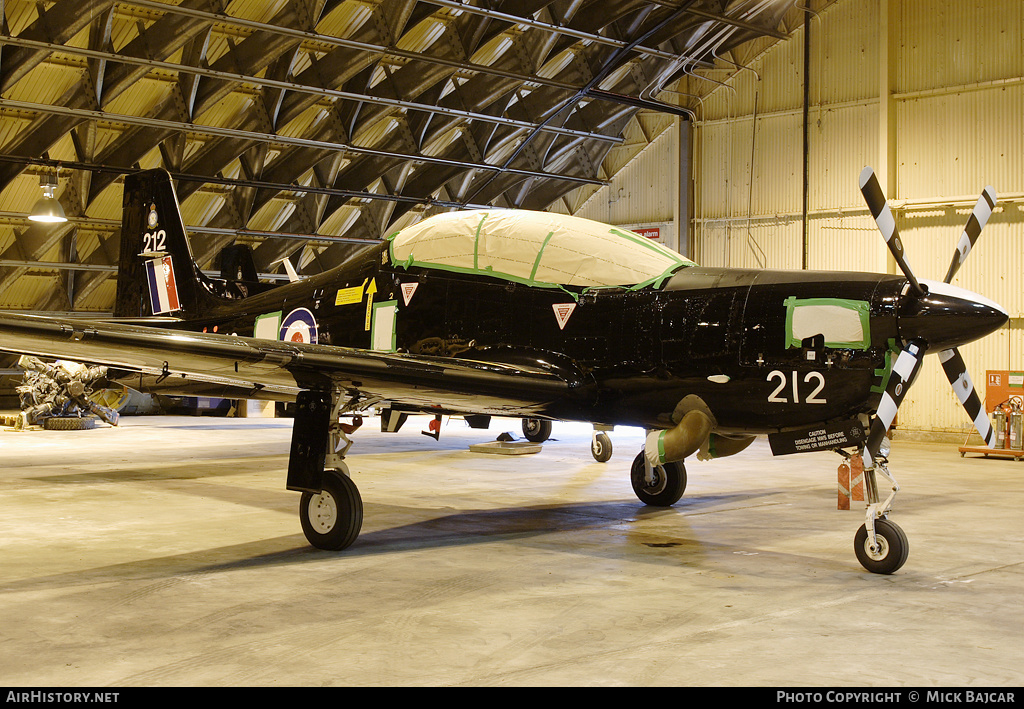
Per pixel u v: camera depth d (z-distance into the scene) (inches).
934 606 139.9
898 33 519.5
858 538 165.2
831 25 542.9
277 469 315.3
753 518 222.8
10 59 359.9
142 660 110.6
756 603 140.9
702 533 202.4
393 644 117.8
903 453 425.7
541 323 209.3
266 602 139.3
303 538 192.9
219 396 322.7
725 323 184.5
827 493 267.6
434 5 420.2
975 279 494.6
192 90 414.9
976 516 228.7
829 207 542.6
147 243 346.3
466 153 530.0
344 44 405.1
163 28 377.1
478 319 219.5
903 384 164.1
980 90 492.4
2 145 404.5
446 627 125.9
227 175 482.0
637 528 208.4
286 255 534.9
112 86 395.2
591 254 209.3
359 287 247.3
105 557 172.1
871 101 527.5
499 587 150.3
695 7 488.1
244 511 227.0
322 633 122.6
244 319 288.4
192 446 397.7
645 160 622.2
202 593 144.6
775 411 181.2
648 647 117.3
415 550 181.8
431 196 547.8
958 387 180.1
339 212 544.4
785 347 177.3
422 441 447.8
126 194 356.2
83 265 483.2
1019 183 480.1
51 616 130.4
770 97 569.6
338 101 466.6
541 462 350.9
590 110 571.8
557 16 455.2
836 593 147.8
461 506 240.1
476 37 442.3
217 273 560.7
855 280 176.1
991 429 181.8
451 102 493.7
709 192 596.4
